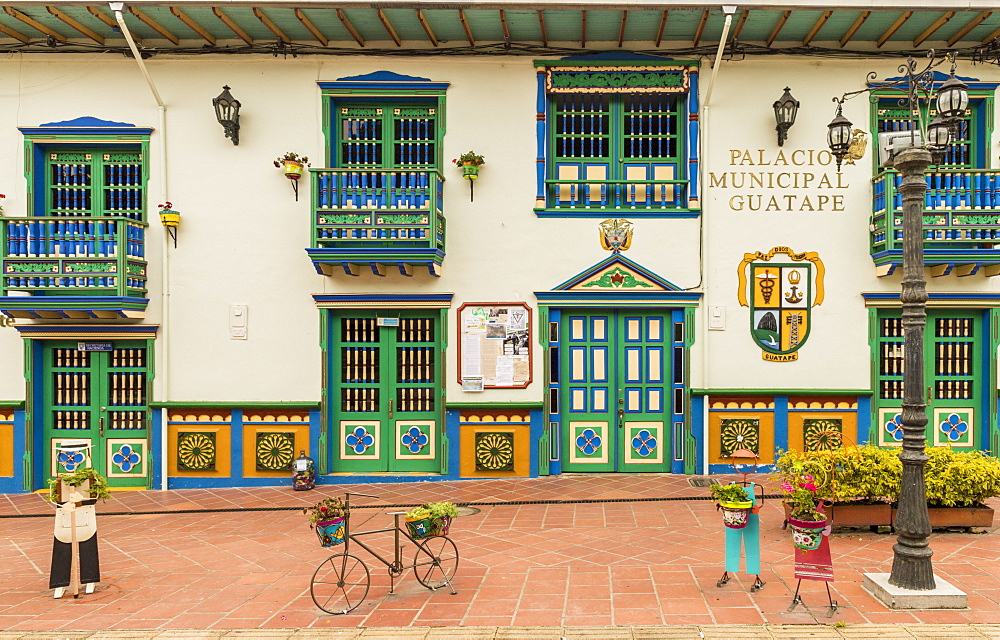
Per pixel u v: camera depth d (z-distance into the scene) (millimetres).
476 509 6926
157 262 8305
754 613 4242
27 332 8156
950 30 7711
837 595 4496
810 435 8172
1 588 5035
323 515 4445
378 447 8453
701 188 8258
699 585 4734
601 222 8312
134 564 5488
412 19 7625
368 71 8320
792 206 8242
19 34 8016
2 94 8281
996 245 7805
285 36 8094
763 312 8234
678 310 8312
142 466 8328
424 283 8320
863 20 7488
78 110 8289
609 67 8234
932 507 5820
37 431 8281
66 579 4766
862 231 8203
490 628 4121
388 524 6508
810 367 8203
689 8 7148
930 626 4012
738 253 8250
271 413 8297
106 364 8367
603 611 4328
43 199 8328
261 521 6766
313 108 8320
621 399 8422
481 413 8344
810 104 8234
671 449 8367
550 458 8375
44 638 4113
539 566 5195
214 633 4133
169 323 8281
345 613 4383
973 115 8281
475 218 8336
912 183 4461
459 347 8297
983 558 5172
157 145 8297
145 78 8250
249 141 8320
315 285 8320
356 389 8469
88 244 7891
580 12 7402
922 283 4438
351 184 7867
